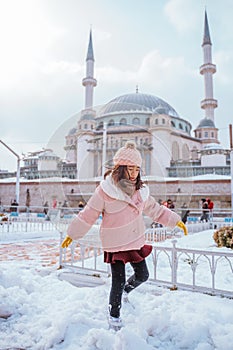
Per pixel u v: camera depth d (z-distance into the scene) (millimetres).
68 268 3961
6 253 6141
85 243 2434
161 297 2758
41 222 11016
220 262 4598
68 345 1917
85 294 2785
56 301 2660
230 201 20344
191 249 3074
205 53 42688
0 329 2154
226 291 2834
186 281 3436
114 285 2133
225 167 26641
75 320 2154
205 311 2363
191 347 1947
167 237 7625
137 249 2143
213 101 42969
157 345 1963
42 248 6938
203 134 42625
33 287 2932
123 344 1783
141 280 2320
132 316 2254
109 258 2139
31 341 1988
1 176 32406
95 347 1878
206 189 21062
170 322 2178
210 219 12062
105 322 2193
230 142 16188
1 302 2396
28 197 24453
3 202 26016
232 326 2094
